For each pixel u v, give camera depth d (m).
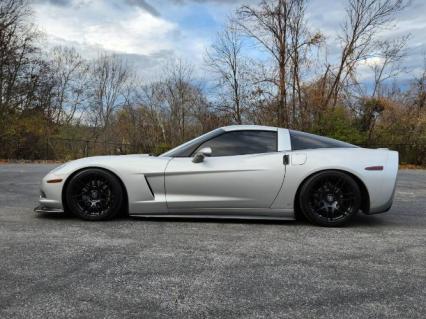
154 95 34.97
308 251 3.72
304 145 4.95
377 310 2.51
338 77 23.83
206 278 2.99
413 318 2.41
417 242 4.12
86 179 4.87
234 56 25.05
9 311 2.42
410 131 21.61
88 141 28.16
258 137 5.00
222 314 2.42
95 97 38.03
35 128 24.59
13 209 5.67
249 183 4.77
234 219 5.07
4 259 3.35
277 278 3.02
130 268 3.18
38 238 4.02
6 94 24.39
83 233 4.27
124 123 37.09
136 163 4.89
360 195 4.76
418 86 24.50
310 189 4.73
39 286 2.80
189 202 4.83
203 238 4.13
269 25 23.52
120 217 5.11
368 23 23.36
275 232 4.46
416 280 3.02
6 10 24.22
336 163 4.71
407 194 8.24
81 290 2.75
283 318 2.38
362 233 4.48
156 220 4.96
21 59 25.06
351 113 23.48
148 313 2.42
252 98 24.53
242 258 3.48
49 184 4.91
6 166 15.96
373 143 22.00
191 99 33.47
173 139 33.59
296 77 23.77
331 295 2.72
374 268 3.28
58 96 33.31
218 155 4.91
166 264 3.29
